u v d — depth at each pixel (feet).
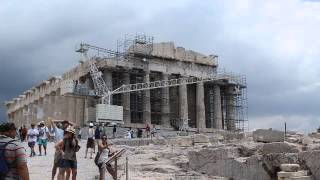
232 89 339.98
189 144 134.82
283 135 106.52
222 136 150.41
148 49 298.56
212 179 82.64
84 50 290.76
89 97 274.36
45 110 334.03
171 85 294.87
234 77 332.39
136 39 299.58
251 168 81.76
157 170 88.69
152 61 301.02
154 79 308.40
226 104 340.80
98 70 284.00
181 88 306.35
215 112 324.60
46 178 73.72
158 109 312.29
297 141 112.47
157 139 158.40
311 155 76.18
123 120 278.67
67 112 302.66
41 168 84.74
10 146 31.73
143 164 93.35
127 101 287.28
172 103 318.24
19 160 31.68
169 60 308.19
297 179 71.87
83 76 292.61
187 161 94.07
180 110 304.09
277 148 86.43
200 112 309.01
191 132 291.99
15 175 31.58
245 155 88.58
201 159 89.61
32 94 362.74
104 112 257.75
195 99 328.70
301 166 77.97
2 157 31.50
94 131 119.44
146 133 248.11
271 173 81.66
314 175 75.20
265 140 104.53
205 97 337.93
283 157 80.38
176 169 89.40
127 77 291.99
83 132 232.32
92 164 93.91
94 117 266.98
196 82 308.40
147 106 292.40
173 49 310.45
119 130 260.01
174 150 114.62
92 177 76.33
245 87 342.23
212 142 137.59
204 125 307.37
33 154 104.06
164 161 98.48
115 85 297.74
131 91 283.79
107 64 280.72
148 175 82.28
